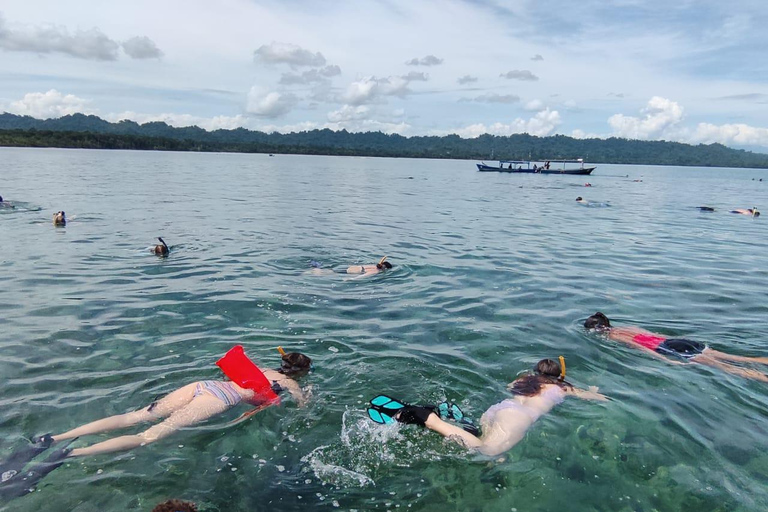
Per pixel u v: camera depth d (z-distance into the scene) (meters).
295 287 9.45
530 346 6.93
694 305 9.05
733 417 5.18
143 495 3.79
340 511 3.72
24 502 3.65
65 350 6.25
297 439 4.62
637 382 5.93
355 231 16.52
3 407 4.89
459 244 14.60
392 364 6.21
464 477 4.18
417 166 105.44
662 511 3.82
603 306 8.85
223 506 3.71
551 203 29.39
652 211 26.25
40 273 9.76
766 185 63.25
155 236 14.06
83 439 4.43
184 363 6.00
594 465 4.36
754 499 3.96
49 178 33.31
